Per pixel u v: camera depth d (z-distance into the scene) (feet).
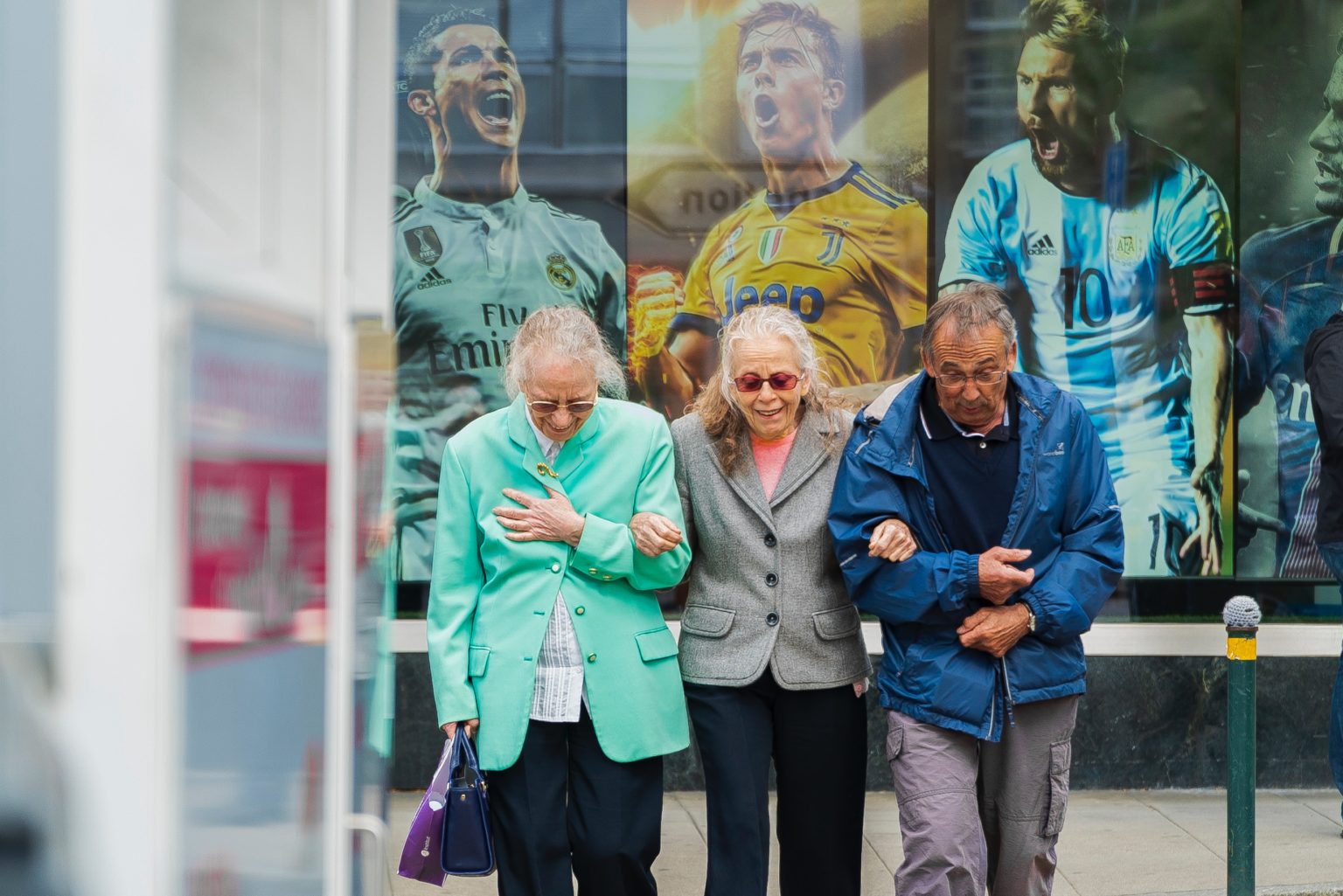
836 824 26.84
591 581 25.99
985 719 25.16
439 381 43.88
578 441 26.09
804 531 26.53
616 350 44.42
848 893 27.07
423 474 43.86
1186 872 36.83
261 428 9.73
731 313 44.55
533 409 25.04
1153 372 45.47
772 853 40.04
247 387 9.48
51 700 7.60
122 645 7.69
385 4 13.96
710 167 44.47
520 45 43.88
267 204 10.94
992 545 25.48
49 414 7.52
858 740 26.99
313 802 11.00
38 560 7.54
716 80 44.29
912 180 44.78
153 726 7.75
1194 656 45.37
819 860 26.86
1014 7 44.83
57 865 7.61
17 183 7.48
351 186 12.19
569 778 26.37
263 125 10.84
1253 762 30.35
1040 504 25.21
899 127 44.70
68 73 7.54
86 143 7.57
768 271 44.62
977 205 44.98
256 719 9.61
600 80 44.11
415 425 43.86
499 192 44.01
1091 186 45.19
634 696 25.84
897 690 25.79
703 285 44.47
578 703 25.71
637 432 26.45
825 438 26.86
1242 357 45.60
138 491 7.72
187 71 9.13
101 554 7.64
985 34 44.78
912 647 25.72
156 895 7.83
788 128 44.47
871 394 44.88
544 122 44.01
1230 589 45.62
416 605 43.88
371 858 13.37
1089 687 45.16
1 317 7.45
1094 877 36.40
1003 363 24.54
